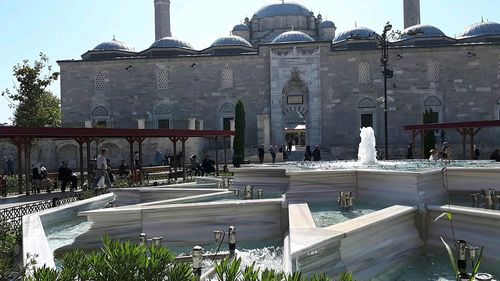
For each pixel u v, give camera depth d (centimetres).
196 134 2747
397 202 1127
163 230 1048
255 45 6178
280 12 6175
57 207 1238
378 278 802
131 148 2314
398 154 4069
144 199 1567
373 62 4372
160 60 4634
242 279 395
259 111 4534
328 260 713
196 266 652
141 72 4662
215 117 4603
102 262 415
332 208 1143
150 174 2634
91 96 4678
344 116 4400
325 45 4419
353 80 4391
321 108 4419
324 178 1276
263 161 3338
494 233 868
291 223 827
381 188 1202
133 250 421
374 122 4359
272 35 6147
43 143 3575
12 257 828
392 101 4362
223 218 1080
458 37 5025
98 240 1007
